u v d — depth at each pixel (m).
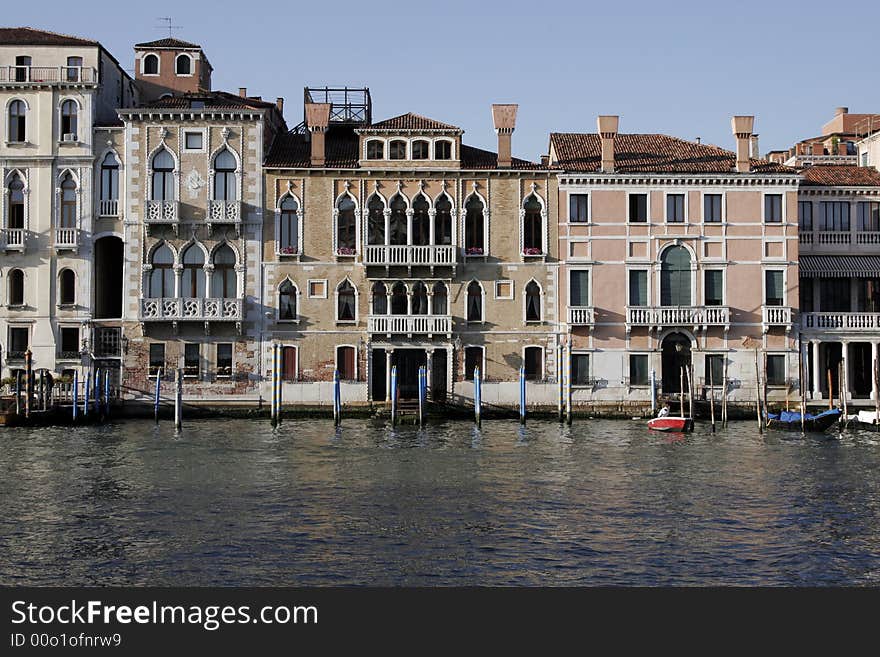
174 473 30.44
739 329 47.50
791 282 47.56
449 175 47.47
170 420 45.69
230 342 47.03
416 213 47.69
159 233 46.81
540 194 47.59
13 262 46.81
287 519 24.14
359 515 24.59
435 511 25.09
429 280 47.44
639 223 47.53
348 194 47.38
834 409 43.97
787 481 29.39
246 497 26.75
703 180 47.50
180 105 48.25
